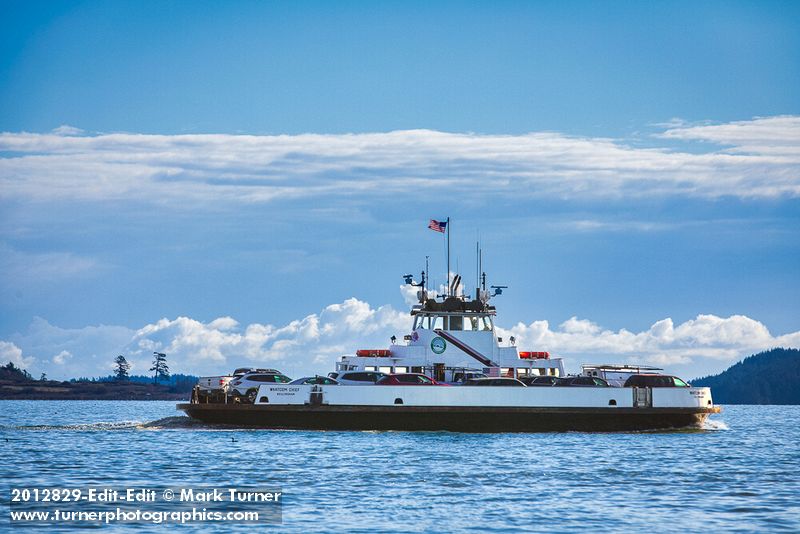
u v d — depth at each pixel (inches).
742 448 5925.2
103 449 5457.7
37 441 5935.0
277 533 3262.8
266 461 4921.3
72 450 5418.3
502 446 5615.2
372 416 6146.7
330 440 5836.6
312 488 4106.8
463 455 5211.6
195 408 6323.8
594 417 6254.9
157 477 4384.8
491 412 6161.4
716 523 3449.8
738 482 4389.8
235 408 6254.9
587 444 5787.4
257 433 6195.9
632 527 3378.4
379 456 5137.8
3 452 5324.8
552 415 6220.5
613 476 4527.6
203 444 5674.2
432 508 3678.6
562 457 5196.9
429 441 5807.1
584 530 3326.8
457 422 6151.6
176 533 3284.9
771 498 3956.7
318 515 3543.3
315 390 6195.9
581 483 4311.0
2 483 4212.6
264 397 6230.3
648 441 6038.4
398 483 4252.0
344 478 4375.0
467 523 3417.8
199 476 4416.8
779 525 3420.3
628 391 6309.1
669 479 4458.7
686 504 3809.1
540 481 4352.9
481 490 4092.0
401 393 6141.7
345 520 3457.2
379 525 3376.0
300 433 6171.3
